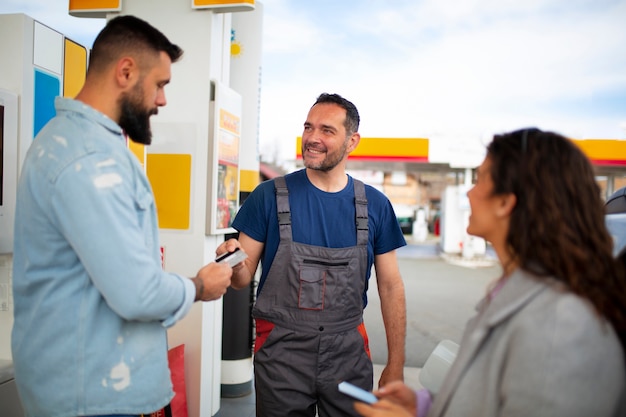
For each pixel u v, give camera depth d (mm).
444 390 1038
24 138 2201
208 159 2855
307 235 1900
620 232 1766
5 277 2240
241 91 3830
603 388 855
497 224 1062
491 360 972
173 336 2891
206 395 2967
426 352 4922
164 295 1219
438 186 35250
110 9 2895
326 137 1867
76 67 2596
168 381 1389
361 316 2000
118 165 1209
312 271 1858
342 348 1878
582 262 904
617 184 19172
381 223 2031
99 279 1146
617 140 12656
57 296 1229
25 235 1237
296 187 1944
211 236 2971
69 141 1196
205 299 1473
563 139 1004
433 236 25922
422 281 9602
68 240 1168
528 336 900
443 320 6305
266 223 1958
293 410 1847
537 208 957
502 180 1014
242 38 3816
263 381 1888
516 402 891
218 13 2898
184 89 2852
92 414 1249
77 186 1139
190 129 2850
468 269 11609
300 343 1855
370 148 13688
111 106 1330
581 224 940
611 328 893
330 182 1951
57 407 1239
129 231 1176
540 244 941
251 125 3869
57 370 1238
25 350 1262
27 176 1227
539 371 868
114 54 1307
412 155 13539
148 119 1401
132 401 1288
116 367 1268
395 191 31719
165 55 1389
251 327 3736
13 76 2180
